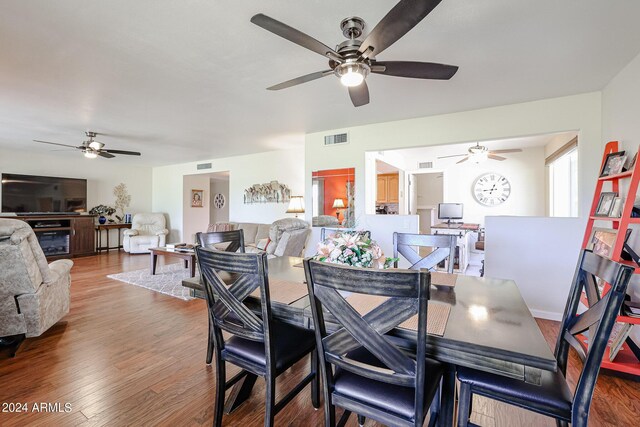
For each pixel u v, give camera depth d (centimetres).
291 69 246
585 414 110
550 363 96
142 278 473
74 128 430
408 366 108
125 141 516
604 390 193
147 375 209
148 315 321
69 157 682
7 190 583
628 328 198
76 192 676
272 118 383
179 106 336
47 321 262
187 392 192
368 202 433
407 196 685
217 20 182
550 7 169
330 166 446
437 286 176
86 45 209
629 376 202
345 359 121
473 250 587
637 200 220
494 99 313
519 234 327
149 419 167
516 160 583
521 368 102
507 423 167
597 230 260
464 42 205
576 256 303
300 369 223
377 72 195
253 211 655
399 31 149
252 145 557
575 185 457
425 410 112
